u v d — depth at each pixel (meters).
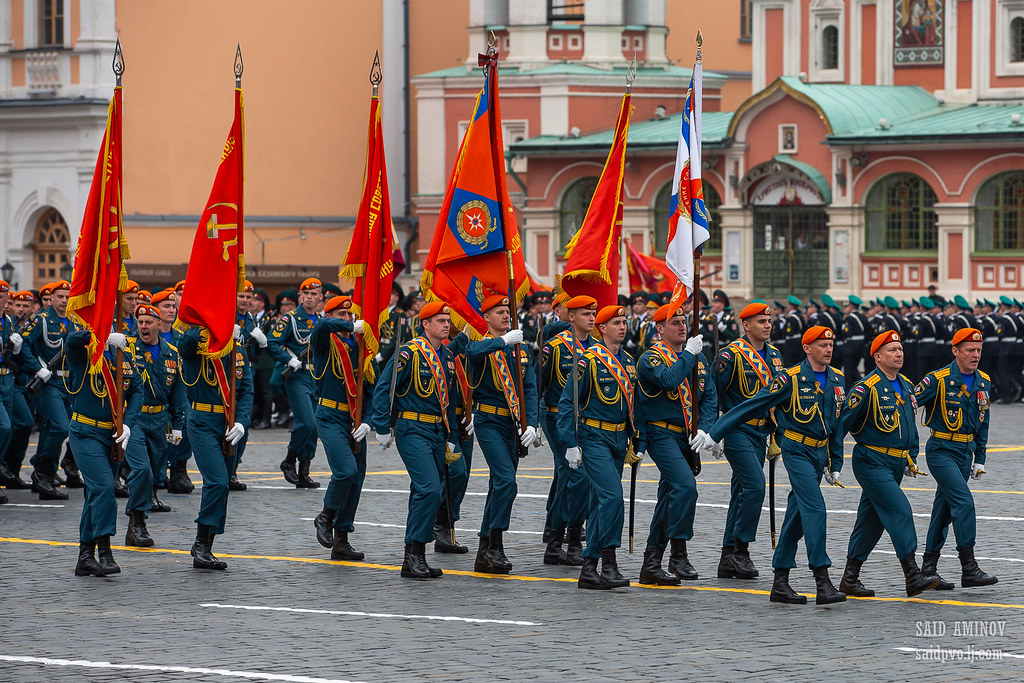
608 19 159.12
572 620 40.16
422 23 169.25
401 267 59.81
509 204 50.28
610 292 52.19
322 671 34.53
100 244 46.69
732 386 47.44
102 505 46.41
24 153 147.88
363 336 51.12
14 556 50.12
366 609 41.75
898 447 43.22
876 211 139.62
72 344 46.69
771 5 156.75
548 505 49.47
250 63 161.75
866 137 137.12
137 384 50.44
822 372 43.53
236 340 48.97
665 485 45.56
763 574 47.03
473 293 50.12
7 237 149.00
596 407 44.69
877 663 35.12
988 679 33.59
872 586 44.91
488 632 38.69
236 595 43.81
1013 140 130.75
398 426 47.03
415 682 33.56
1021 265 131.88
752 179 144.88
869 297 139.75
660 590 44.53
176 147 159.50
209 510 47.75
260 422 93.44
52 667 35.00
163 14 158.50
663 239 150.62
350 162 166.25
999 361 111.44
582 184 154.75
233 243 48.72
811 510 42.28
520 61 159.62
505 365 47.56
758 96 143.00
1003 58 143.88
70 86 144.38
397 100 168.12
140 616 40.81
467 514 58.66
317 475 70.56
